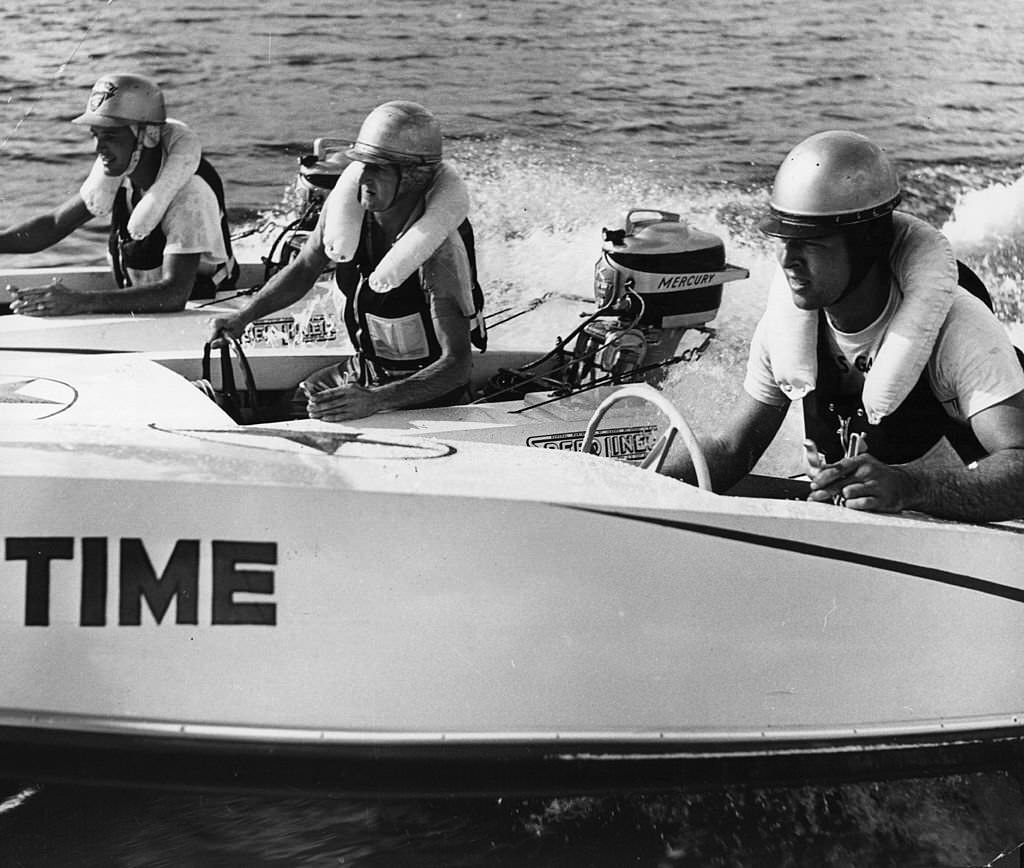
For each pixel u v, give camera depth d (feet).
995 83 25.03
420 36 25.93
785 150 22.88
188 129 14.98
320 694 7.51
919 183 22.63
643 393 8.88
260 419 12.04
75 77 24.17
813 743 8.12
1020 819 8.45
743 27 27.30
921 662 8.23
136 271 15.23
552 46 25.61
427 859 7.97
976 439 8.63
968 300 8.43
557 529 7.62
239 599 7.45
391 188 10.79
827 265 8.29
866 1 27.96
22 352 12.01
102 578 7.39
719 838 8.28
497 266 19.69
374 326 11.19
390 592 7.50
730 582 7.85
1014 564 8.36
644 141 23.43
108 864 7.72
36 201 21.25
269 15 26.20
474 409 11.10
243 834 7.97
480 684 7.62
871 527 8.07
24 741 7.45
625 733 7.83
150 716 7.46
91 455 7.78
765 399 9.42
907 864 8.21
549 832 8.18
